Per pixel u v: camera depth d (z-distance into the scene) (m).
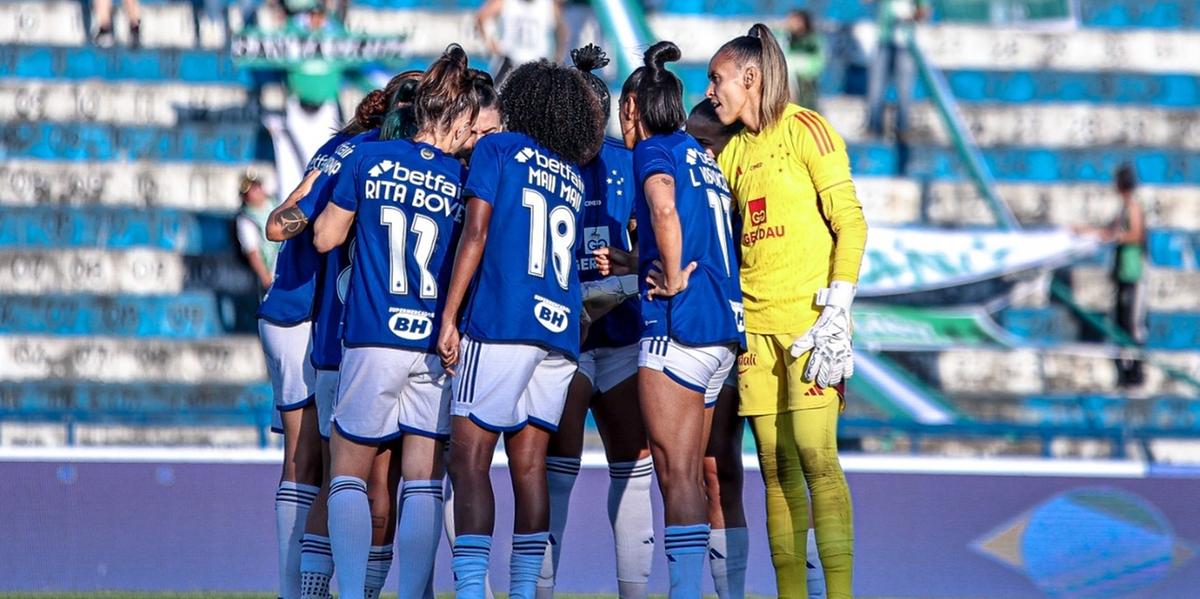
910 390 36.66
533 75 16.38
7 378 36.09
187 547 27.23
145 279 38.44
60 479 27.17
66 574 26.95
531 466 16.39
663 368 15.95
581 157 16.55
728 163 17.55
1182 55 47.47
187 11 43.97
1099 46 47.25
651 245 16.19
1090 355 38.78
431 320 16.16
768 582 27.34
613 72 43.19
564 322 16.08
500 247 15.80
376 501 17.23
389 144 16.42
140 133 41.12
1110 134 45.09
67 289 38.16
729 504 17.83
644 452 18.08
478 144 16.03
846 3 47.22
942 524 28.00
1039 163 43.62
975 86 45.94
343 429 16.12
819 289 16.77
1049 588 27.94
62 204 40.00
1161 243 42.16
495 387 15.67
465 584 15.45
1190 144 45.31
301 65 38.78
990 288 37.09
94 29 43.59
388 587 27.55
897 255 36.47
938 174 42.97
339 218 16.20
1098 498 28.19
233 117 42.00
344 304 16.53
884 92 43.56
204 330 37.66
